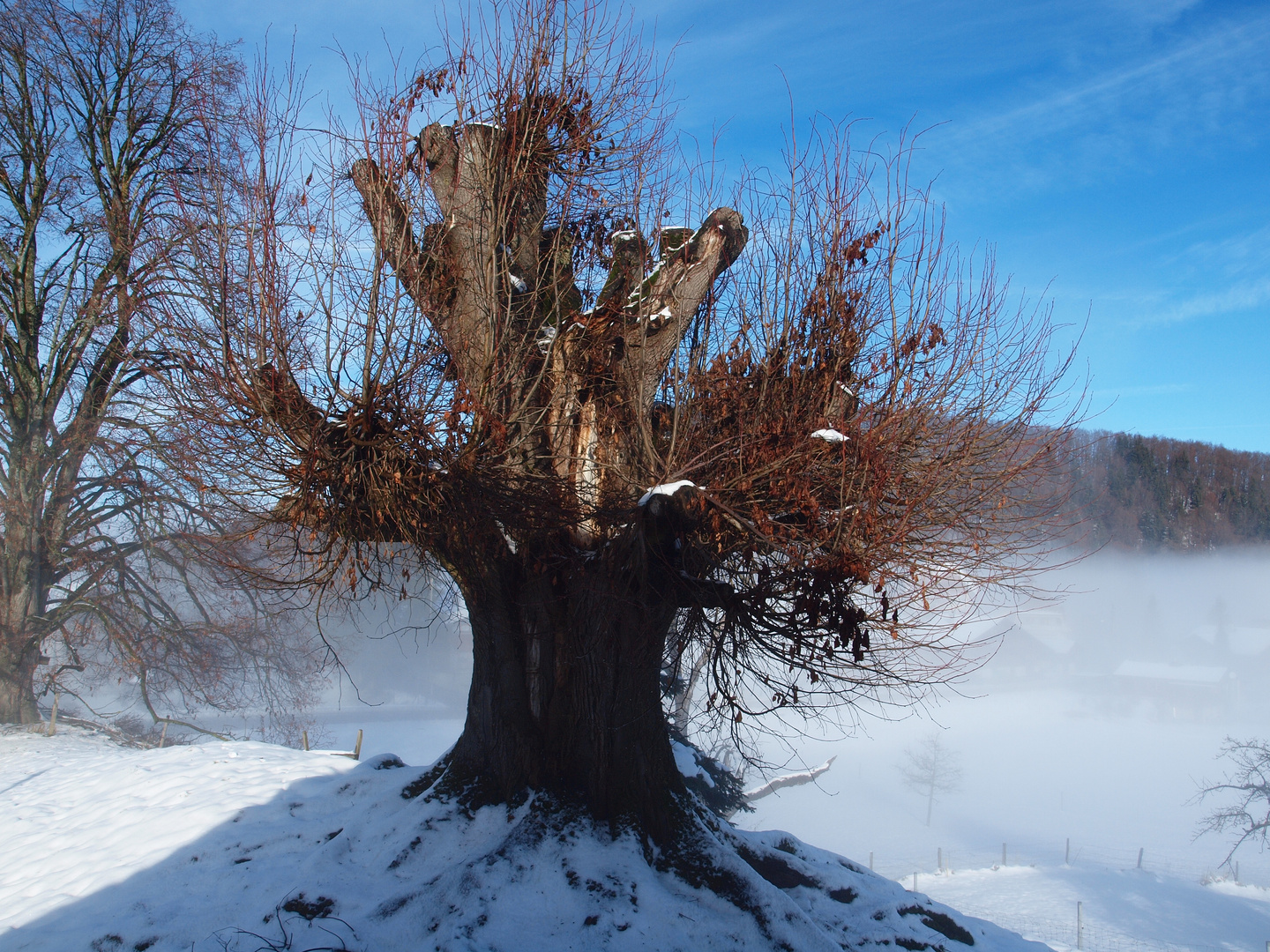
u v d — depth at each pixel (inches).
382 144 307.7
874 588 283.9
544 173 346.6
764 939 280.1
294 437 278.5
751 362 329.4
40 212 779.4
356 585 306.8
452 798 325.7
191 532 740.7
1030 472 326.0
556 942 262.5
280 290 293.9
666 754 336.5
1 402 784.3
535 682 332.5
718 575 295.7
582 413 323.9
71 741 722.8
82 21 726.5
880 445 289.0
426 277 307.6
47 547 784.3
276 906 279.4
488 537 315.6
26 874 358.9
